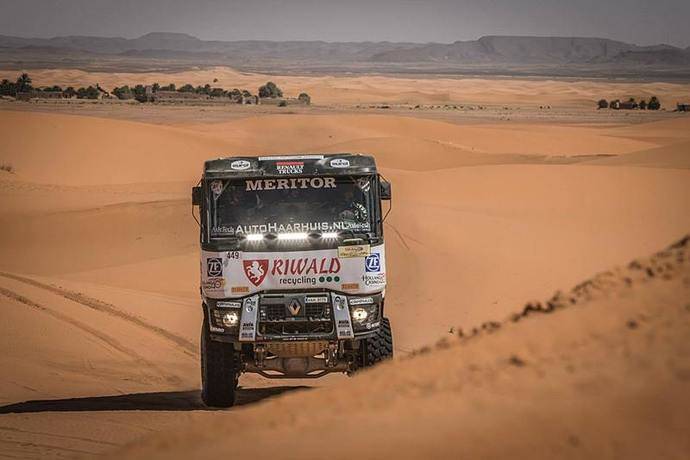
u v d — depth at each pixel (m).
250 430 12.67
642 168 124.19
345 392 13.50
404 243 82.62
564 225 91.31
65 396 39.38
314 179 32.22
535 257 76.81
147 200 132.25
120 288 72.19
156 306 64.19
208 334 33.12
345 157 32.53
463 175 124.38
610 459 9.61
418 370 13.29
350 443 10.80
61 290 66.69
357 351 33.03
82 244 102.31
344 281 31.89
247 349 32.88
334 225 32.12
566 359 11.88
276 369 32.75
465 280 70.12
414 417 11.27
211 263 32.06
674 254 14.53
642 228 91.38
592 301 13.67
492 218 92.62
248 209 32.25
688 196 107.25
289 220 32.09
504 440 10.14
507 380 11.71
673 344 11.31
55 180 172.00
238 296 31.89
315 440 11.24
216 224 32.22
